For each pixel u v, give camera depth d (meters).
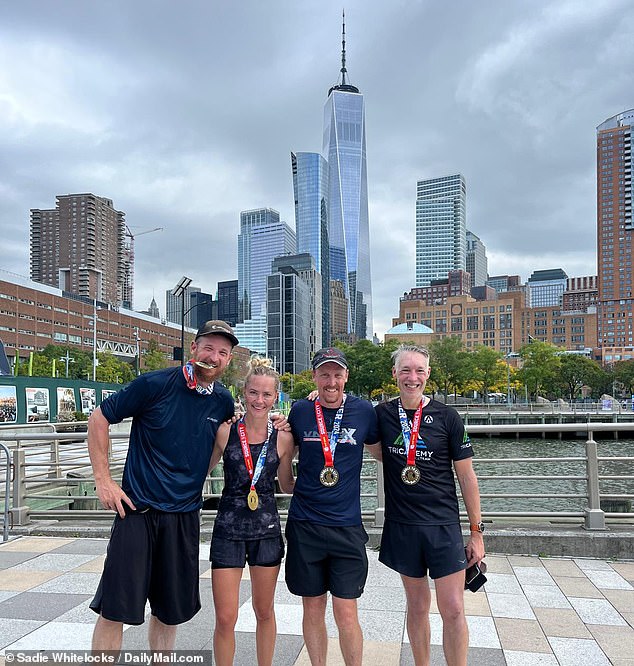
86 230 182.75
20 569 5.74
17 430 20.23
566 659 3.80
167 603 3.21
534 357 79.88
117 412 3.20
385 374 75.19
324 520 3.30
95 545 6.66
